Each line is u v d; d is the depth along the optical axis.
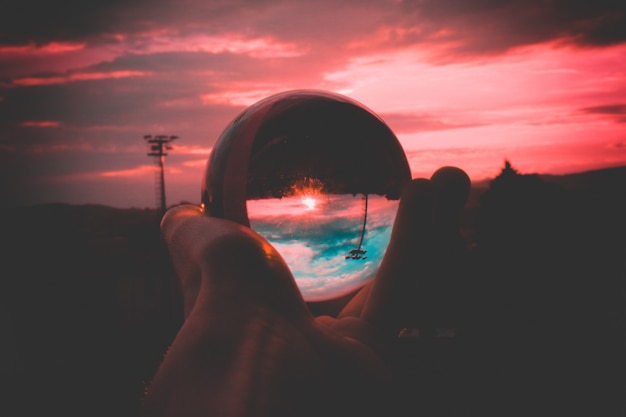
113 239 12.97
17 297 9.34
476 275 2.14
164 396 0.53
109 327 8.70
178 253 0.75
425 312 1.29
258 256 0.64
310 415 0.55
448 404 1.49
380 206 1.04
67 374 6.73
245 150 1.00
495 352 2.03
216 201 1.00
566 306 2.73
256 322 0.58
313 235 1.00
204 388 0.52
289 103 1.03
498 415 1.74
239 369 0.52
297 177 1.00
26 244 11.97
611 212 4.20
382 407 0.64
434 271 1.01
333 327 0.78
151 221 14.47
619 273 3.15
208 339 0.55
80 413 5.60
